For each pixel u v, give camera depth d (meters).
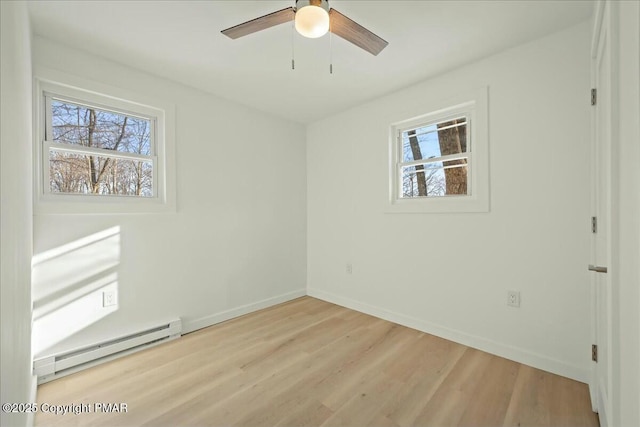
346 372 1.92
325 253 3.51
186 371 1.94
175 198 2.53
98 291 2.10
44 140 1.94
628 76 0.88
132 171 2.37
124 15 1.69
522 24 1.79
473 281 2.27
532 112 1.97
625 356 0.91
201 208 2.72
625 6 0.90
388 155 2.84
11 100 0.91
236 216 3.00
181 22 1.76
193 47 2.03
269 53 2.11
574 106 1.81
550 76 1.90
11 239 0.89
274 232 3.36
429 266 2.54
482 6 1.63
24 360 1.22
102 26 1.79
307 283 3.71
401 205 2.75
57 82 1.94
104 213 2.14
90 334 2.06
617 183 0.96
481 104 2.20
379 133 2.92
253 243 3.14
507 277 2.09
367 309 3.05
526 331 2.00
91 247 2.08
